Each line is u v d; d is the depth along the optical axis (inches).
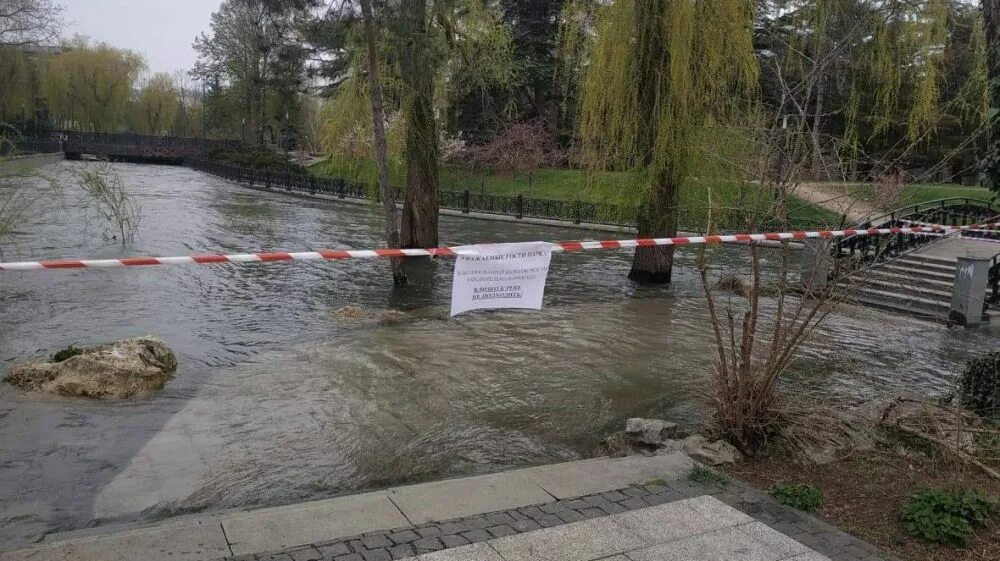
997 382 268.4
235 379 337.4
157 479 226.1
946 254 658.8
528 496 191.9
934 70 613.3
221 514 191.9
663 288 637.9
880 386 355.6
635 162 604.7
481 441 268.8
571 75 804.6
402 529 169.2
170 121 3518.7
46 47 2161.7
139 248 784.9
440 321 477.7
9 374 319.6
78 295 526.3
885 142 719.7
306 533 165.9
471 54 753.0
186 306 506.6
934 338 473.1
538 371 363.3
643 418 279.9
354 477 232.4
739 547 164.9
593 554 159.3
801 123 238.2
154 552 155.1
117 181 941.8
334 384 332.8
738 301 567.2
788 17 609.9
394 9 553.0
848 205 264.1
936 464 221.5
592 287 641.0
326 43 593.9
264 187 1914.4
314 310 509.7
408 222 809.5
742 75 581.9
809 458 221.9
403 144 776.9
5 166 621.3
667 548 163.5
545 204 1347.2
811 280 247.8
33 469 230.8
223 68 2805.1
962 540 168.6
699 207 417.4
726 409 237.1
